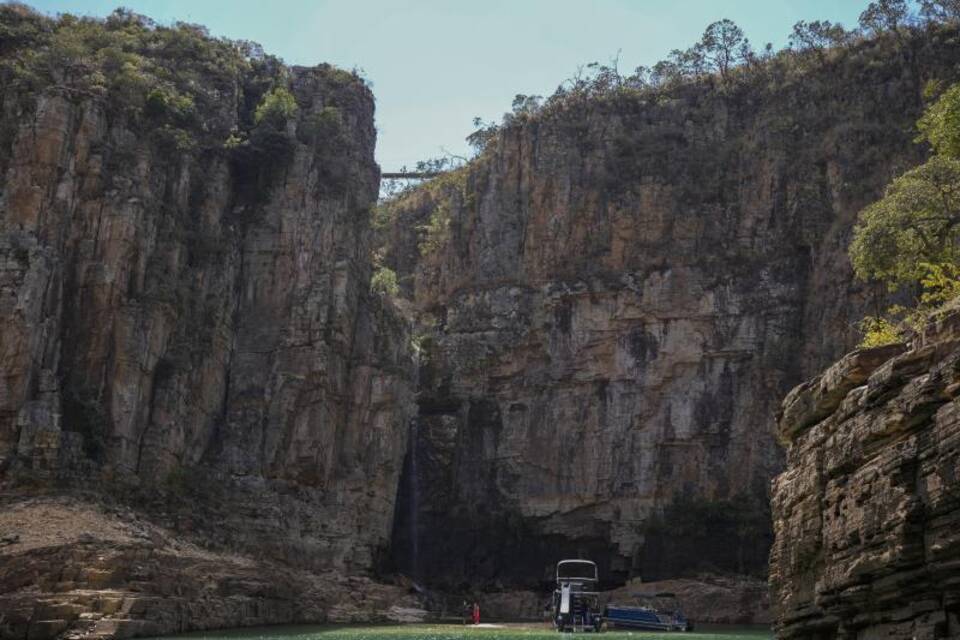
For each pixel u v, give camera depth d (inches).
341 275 3526.1
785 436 1080.8
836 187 4067.4
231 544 2849.4
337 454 3472.0
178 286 3120.1
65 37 3260.3
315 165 3654.0
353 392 3545.8
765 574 3646.7
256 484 3174.2
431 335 4456.2
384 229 5177.2
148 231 3036.4
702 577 3622.0
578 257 4397.1
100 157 3006.9
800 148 4276.6
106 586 2006.6
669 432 4033.0
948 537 707.4
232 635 2048.5
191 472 3046.3
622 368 4156.0
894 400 795.4
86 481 2600.9
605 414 4131.4
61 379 2795.3
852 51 4515.3
